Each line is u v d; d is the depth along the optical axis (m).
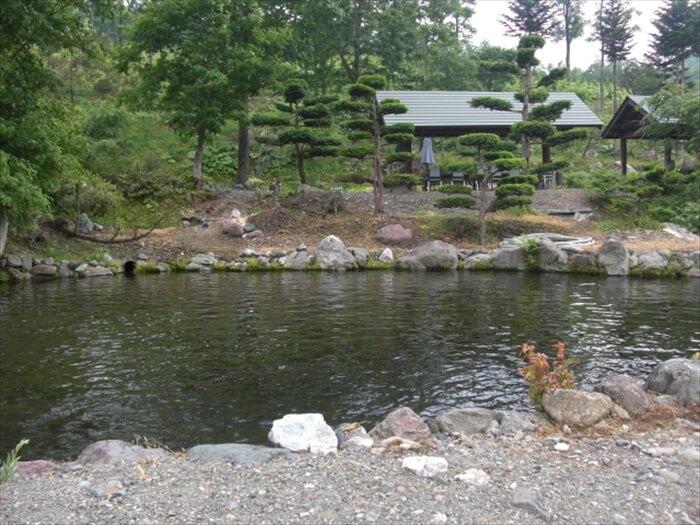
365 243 20.08
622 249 17.03
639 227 20.84
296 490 3.75
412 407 6.30
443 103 28.52
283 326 10.10
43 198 13.57
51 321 10.51
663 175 22.59
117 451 4.52
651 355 8.22
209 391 6.80
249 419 5.98
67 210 19.66
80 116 17.34
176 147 31.75
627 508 3.52
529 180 20.42
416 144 38.06
